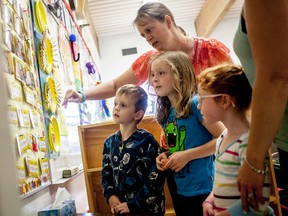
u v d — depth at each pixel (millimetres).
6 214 453
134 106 1276
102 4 4594
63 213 1073
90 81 3309
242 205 695
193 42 1432
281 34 564
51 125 1343
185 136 1120
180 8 5336
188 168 1109
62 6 2045
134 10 4922
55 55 1595
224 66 865
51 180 1247
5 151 469
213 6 4543
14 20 1021
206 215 880
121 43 5973
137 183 1184
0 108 476
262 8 572
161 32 1347
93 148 1715
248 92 813
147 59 1605
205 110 853
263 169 639
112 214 1119
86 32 3752
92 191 1657
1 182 457
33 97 1142
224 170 817
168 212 1525
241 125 814
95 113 3215
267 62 574
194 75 1194
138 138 1245
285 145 682
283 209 1782
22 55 1072
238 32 711
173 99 1168
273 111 583
